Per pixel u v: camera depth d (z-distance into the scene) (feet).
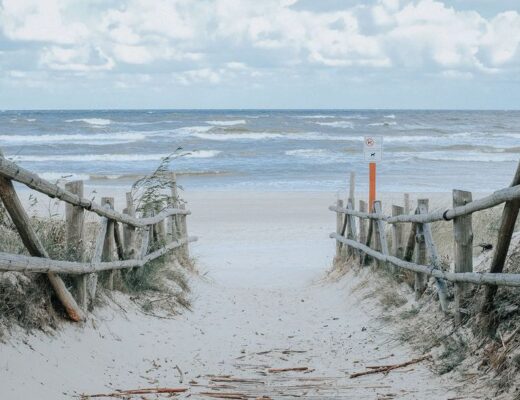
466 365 22.39
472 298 25.27
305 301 41.52
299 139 207.92
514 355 20.52
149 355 26.61
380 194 89.61
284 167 133.49
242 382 23.71
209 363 26.63
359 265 43.93
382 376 23.88
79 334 24.59
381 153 47.67
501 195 21.34
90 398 20.12
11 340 20.58
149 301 33.14
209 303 39.40
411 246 32.73
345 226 48.55
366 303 36.22
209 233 68.03
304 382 23.71
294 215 77.97
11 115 380.37
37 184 22.11
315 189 100.73
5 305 21.18
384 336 29.63
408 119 337.72
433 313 28.76
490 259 28.22
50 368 20.88
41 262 21.85
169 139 201.46
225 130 224.12
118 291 31.78
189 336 30.91
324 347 29.53
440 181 107.65
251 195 93.66
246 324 34.94
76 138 200.75
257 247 61.98
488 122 323.78
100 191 95.30
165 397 21.31
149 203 41.11
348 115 402.93
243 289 46.16
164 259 41.73
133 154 159.33
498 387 19.94
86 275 26.32
